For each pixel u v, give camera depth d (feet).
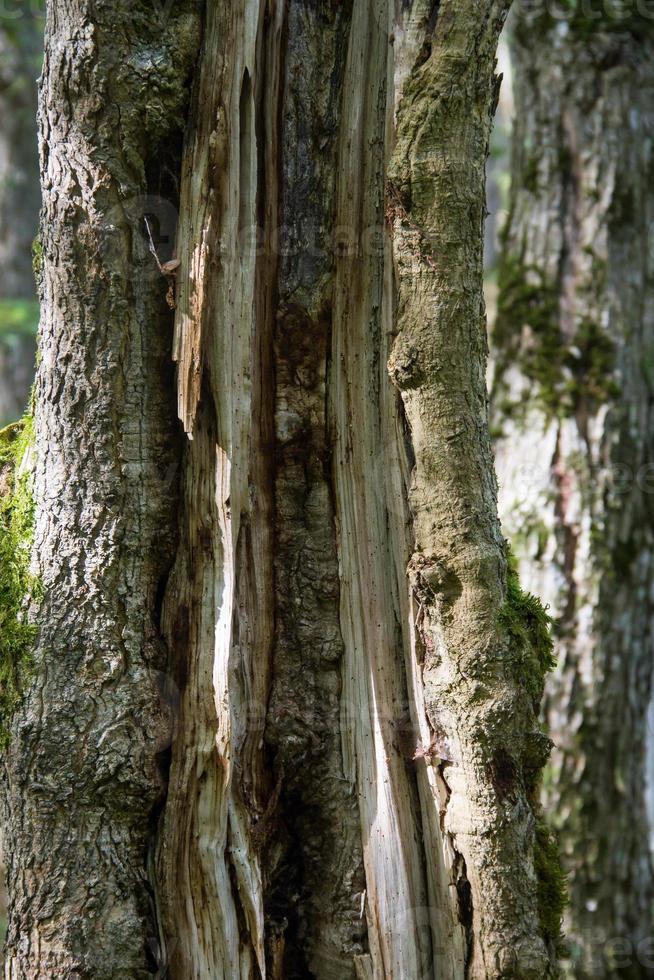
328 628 10.82
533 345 15.02
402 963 10.67
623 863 14.58
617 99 14.87
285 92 10.74
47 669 10.56
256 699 10.73
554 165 15.05
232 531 10.63
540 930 10.61
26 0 22.71
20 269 24.09
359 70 10.76
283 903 10.81
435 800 10.62
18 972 10.52
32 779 10.52
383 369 10.73
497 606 10.55
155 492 10.69
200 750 10.58
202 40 10.59
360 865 10.75
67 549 10.61
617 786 14.64
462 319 10.54
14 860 10.57
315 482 10.84
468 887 10.56
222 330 10.61
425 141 10.50
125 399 10.65
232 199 10.60
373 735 10.73
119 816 10.55
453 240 10.52
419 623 10.63
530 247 15.15
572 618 14.53
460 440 10.55
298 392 10.82
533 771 10.63
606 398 14.67
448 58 10.49
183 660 10.66
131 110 10.56
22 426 11.07
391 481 10.71
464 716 10.52
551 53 15.06
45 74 10.66
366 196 10.77
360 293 10.78
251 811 10.69
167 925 10.57
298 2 10.73
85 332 10.62
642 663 14.94
